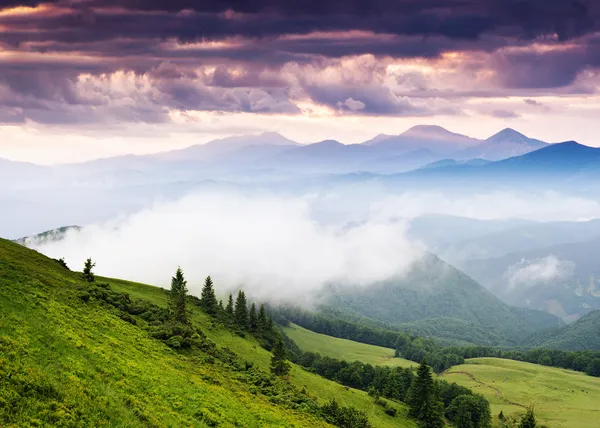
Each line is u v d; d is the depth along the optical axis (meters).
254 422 57.19
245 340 141.25
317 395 109.00
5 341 44.97
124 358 57.44
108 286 105.19
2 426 31.44
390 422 113.44
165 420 44.84
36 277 77.94
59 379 41.69
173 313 103.75
